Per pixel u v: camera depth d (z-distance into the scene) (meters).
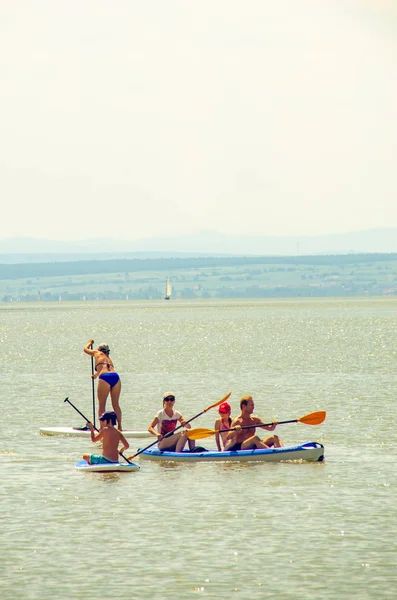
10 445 110.38
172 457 99.12
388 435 114.31
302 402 150.25
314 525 71.44
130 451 106.69
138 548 66.00
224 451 99.19
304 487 84.75
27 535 69.31
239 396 161.88
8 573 60.84
